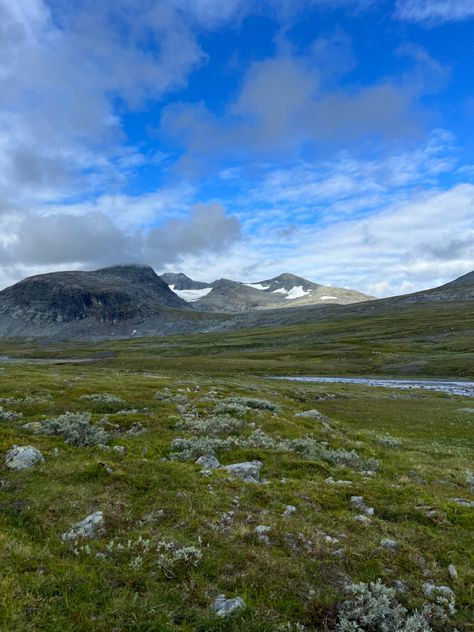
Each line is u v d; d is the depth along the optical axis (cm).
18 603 732
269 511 1180
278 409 3247
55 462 1441
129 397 3366
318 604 812
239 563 916
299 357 14125
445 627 791
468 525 1173
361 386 7469
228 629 744
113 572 859
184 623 743
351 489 1385
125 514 1087
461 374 9925
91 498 1160
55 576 823
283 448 1920
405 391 6825
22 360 19238
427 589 875
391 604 827
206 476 1403
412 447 2603
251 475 1509
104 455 1602
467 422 3922
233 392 4638
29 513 1068
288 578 880
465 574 940
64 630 694
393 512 1230
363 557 965
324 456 1886
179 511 1120
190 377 7812
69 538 970
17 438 1719
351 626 759
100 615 738
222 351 19788
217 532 1027
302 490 1355
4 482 1248
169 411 2789
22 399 2981
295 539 1017
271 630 746
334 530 1088
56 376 5116
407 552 1002
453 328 17862
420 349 13875
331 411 4728
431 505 1282
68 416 2191
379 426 3756
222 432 2181
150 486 1259
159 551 935
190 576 860
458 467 2044
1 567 825
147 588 820
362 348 15112
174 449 1816
